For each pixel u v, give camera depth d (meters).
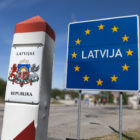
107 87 3.54
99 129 7.36
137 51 3.45
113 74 3.54
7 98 3.45
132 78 3.39
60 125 8.28
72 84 3.80
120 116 3.37
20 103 3.38
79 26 3.97
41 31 3.46
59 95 55.69
